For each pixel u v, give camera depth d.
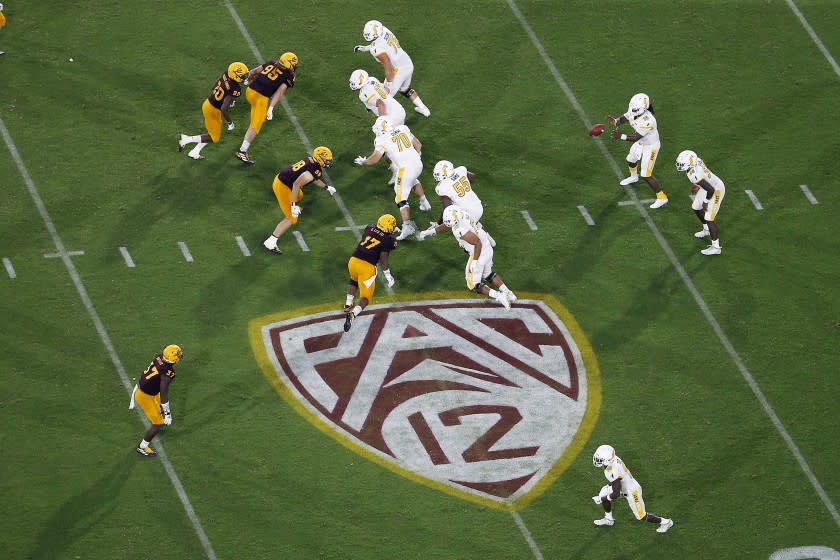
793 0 88.19
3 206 73.50
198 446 65.75
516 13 86.00
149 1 84.06
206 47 81.88
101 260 71.81
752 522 65.50
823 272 75.06
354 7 85.25
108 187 74.94
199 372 68.31
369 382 68.94
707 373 70.56
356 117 79.69
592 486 66.12
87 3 83.62
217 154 77.25
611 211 76.94
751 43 85.62
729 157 79.62
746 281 74.38
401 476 65.69
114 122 77.75
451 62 83.00
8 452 64.56
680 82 83.12
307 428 66.94
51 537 62.19
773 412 69.38
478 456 66.75
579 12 86.44
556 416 68.50
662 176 78.62
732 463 67.38
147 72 80.31
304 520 63.78
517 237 75.25
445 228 71.19
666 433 68.19
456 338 71.12
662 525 64.62
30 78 79.38
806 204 77.81
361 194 76.38
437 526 64.12
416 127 79.62
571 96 81.88
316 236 74.25
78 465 64.50
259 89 74.88
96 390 67.06
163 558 62.03
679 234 76.19
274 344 69.75
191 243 73.12
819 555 64.56
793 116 81.94
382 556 62.94
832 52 85.56
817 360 71.50
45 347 68.31
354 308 69.50
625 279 74.00
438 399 68.62
